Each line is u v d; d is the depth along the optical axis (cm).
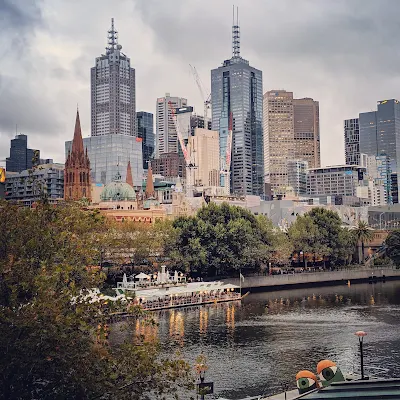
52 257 4684
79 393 4269
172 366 4519
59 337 4031
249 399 6322
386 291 18300
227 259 18662
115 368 4388
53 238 4728
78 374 4169
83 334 4378
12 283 4509
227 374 8144
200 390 4903
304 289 19575
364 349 9550
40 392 4362
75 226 5069
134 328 11588
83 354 4231
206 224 18750
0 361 4031
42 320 4062
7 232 4750
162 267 17038
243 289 18888
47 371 4234
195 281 18650
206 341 10394
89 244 4953
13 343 4056
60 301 4256
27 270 4500
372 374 7950
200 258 18012
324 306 14900
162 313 13962
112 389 4222
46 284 4197
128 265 18825
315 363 8694
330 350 9538
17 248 4606
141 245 18038
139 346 4481
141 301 14262
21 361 4028
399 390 4931
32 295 4500
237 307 14988
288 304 15462
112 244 6469
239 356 9206
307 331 11231
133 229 19838
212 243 18475
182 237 18812
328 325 11875
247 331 11325
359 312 13662
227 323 12312
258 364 8688
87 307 4612
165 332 11256
